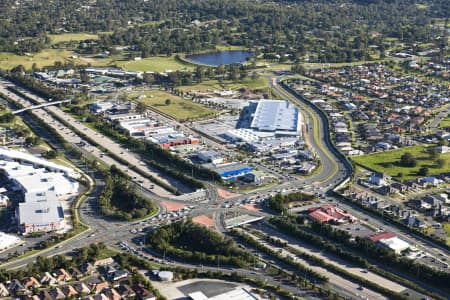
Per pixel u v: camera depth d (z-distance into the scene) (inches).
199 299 7042.3
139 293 7160.4
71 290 7101.4
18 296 7086.6
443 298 7268.7
